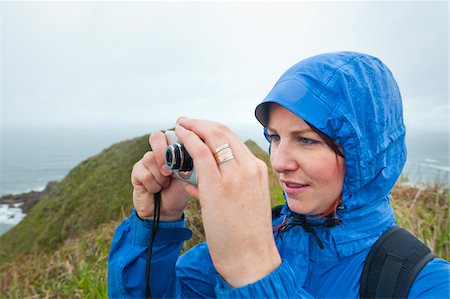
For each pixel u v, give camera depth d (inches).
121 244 57.2
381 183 53.3
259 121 59.9
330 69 52.0
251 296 36.9
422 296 44.4
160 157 50.4
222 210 37.4
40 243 321.1
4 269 266.2
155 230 52.8
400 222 159.2
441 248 148.1
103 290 150.7
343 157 51.2
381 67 56.2
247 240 38.0
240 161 39.3
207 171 37.9
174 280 58.5
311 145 51.2
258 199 39.0
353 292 49.3
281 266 39.4
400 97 59.1
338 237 53.0
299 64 56.5
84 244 230.2
